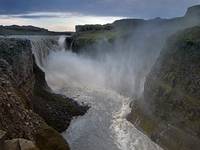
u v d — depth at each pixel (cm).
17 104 3628
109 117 5306
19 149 2503
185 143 3622
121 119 5206
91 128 4750
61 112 5178
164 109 4319
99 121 5075
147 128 4500
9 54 4725
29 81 5303
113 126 4850
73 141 4259
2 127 3000
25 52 5444
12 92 3784
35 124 3634
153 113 4566
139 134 4475
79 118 5200
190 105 3800
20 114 3500
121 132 4588
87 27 13662
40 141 3397
